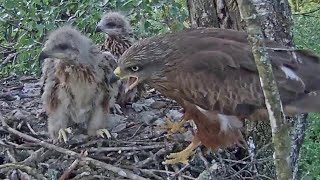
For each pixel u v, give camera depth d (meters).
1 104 1.49
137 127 1.37
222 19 1.37
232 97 1.13
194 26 1.38
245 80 1.12
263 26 1.26
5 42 2.07
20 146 1.28
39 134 1.34
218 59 1.13
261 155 1.33
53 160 1.25
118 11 1.72
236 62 1.13
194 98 1.15
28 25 1.77
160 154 1.26
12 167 1.21
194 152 1.26
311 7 2.40
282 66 1.11
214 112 1.15
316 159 1.51
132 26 1.76
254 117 1.15
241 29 1.34
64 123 1.29
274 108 0.82
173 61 1.15
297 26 1.87
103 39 1.82
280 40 1.28
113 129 1.35
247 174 1.31
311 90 1.12
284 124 0.83
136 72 1.18
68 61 1.25
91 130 1.30
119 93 1.42
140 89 1.49
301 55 1.16
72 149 1.28
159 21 1.75
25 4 1.79
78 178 1.19
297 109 1.10
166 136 1.31
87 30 1.81
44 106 1.30
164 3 1.68
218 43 1.16
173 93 1.18
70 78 1.26
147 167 1.25
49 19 1.73
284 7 1.29
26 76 1.77
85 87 1.26
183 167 1.23
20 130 1.36
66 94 1.27
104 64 1.29
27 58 1.82
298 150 1.24
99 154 1.26
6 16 1.88
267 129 1.33
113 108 1.42
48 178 1.20
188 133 1.31
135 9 1.68
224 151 1.32
